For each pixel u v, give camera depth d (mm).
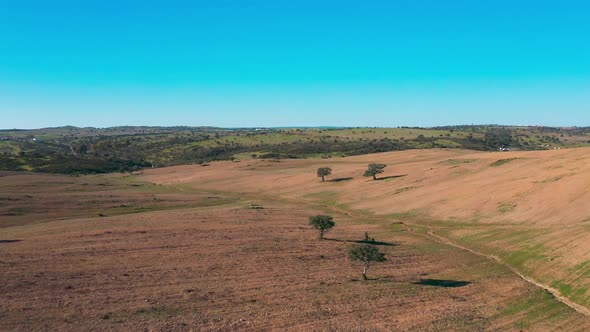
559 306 38344
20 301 38719
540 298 40469
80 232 70312
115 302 39156
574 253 48594
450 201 90375
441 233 71625
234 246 61656
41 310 36875
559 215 69500
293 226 79062
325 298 40844
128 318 35594
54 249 58406
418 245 64250
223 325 34469
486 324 34906
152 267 50469
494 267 51625
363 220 88125
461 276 48438
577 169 90375
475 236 65875
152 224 78250
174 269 49844
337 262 54625
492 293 42406
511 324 34875
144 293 41656
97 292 41688
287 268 51188
